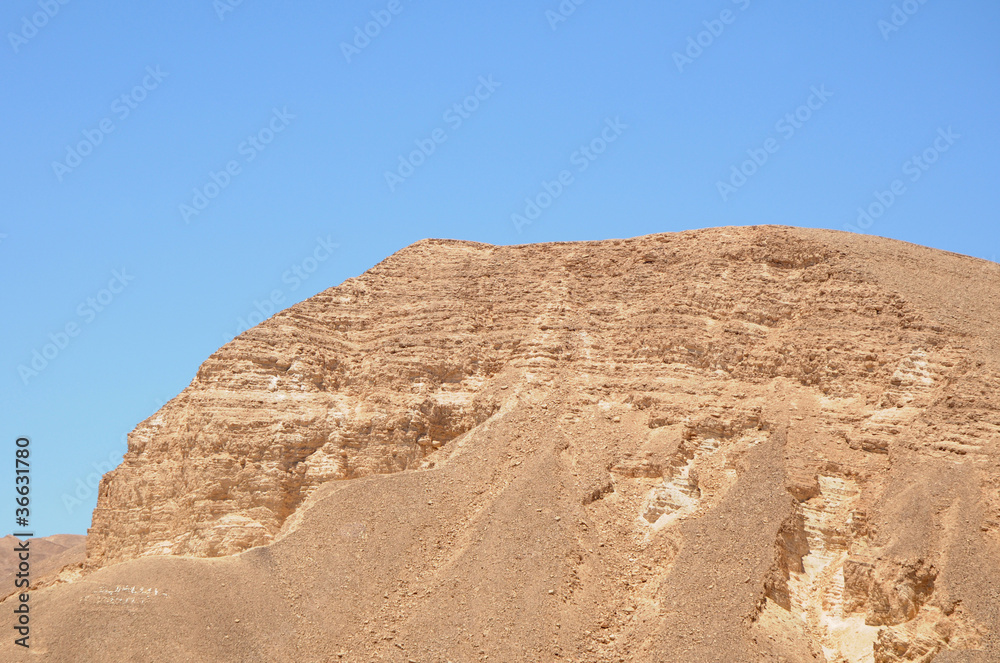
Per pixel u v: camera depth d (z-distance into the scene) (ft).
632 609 165.58
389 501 183.62
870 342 197.57
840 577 169.27
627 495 182.50
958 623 150.82
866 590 163.53
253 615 166.50
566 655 157.89
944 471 171.32
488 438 193.06
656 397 196.54
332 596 170.30
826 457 183.52
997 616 149.79
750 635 155.94
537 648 157.89
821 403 192.54
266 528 191.83
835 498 179.11
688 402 194.39
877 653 154.30
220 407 201.05
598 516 178.29
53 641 158.61
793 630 160.35
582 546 172.14
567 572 167.22
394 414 202.69
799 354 199.21
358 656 162.71
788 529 172.55
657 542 174.19
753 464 181.06
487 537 173.37
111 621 161.38
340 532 179.11
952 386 184.55
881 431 183.83
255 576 172.14
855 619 162.81
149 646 158.92
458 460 190.08
